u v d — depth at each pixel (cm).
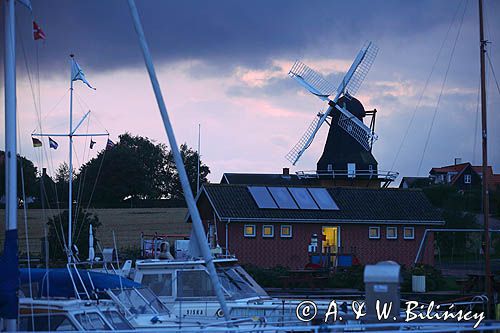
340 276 5425
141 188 15238
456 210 9300
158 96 2600
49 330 2530
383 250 6938
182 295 3316
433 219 7062
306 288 5284
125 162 15012
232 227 6512
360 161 9850
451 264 7838
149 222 11975
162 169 18362
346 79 10212
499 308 3234
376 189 7344
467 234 8800
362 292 4716
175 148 2575
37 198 11038
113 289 2928
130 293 2978
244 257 6512
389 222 6925
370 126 10038
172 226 11669
